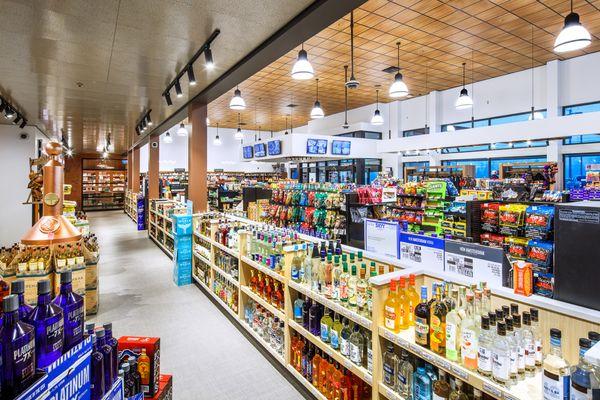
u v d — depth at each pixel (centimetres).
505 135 740
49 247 421
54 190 332
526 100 1034
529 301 172
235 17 354
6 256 427
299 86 1168
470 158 1222
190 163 716
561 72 956
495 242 376
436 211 579
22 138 977
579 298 159
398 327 203
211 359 346
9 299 100
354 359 230
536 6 636
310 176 1719
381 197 534
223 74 538
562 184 980
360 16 668
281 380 312
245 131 2269
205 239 530
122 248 917
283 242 322
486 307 170
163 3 324
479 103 1159
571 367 129
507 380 149
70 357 114
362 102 1452
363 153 1373
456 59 931
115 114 874
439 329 178
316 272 277
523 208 357
